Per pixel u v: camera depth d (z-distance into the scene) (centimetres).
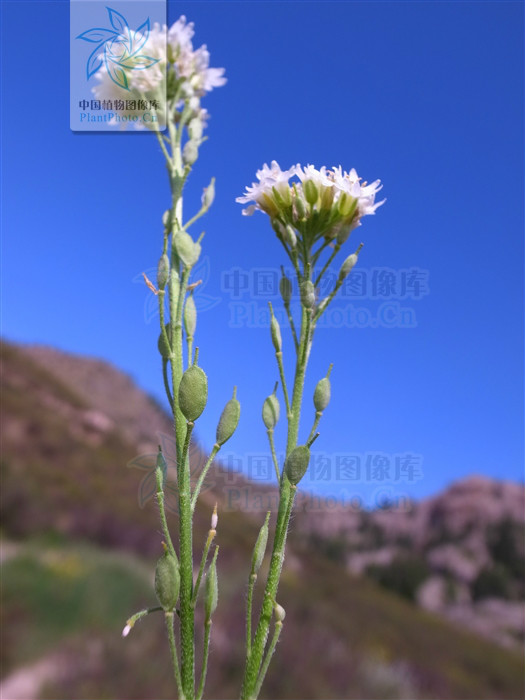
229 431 144
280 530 140
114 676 898
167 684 921
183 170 169
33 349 3578
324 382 144
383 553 2941
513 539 2964
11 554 1350
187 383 135
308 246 165
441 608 2652
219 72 184
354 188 161
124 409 3141
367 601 2248
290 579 2062
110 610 1117
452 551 2927
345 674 1168
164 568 132
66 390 3131
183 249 153
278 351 158
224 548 1680
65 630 1013
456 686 1532
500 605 2706
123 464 2422
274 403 158
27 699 824
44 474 1958
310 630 1400
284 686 1055
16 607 1041
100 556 1422
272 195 167
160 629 1070
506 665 2036
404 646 1775
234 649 1027
